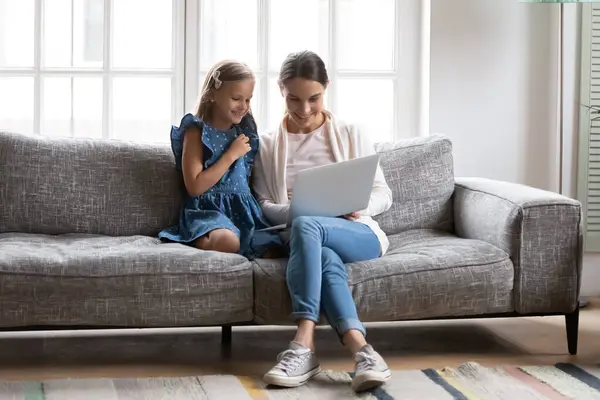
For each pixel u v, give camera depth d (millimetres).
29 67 3725
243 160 3148
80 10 3742
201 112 3137
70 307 2631
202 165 3076
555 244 2896
